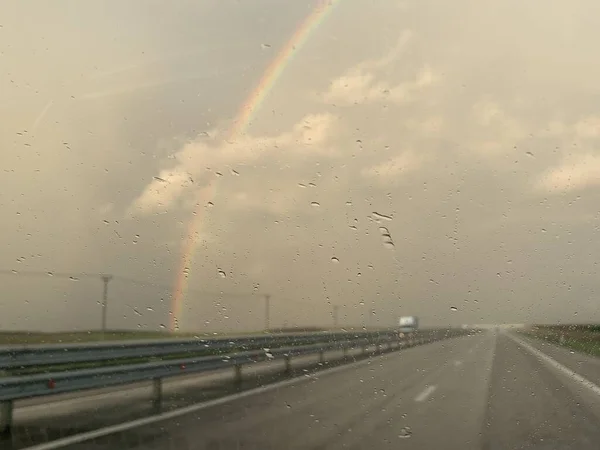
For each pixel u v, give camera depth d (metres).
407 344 26.02
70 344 8.52
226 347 12.27
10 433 7.50
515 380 13.24
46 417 8.55
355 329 23.94
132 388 11.70
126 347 9.45
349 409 9.36
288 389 11.62
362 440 7.21
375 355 20.84
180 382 12.62
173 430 7.71
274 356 14.10
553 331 32.66
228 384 12.34
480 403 10.02
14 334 15.88
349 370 15.38
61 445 6.89
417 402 10.11
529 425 8.18
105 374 8.86
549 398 10.62
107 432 7.58
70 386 8.21
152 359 11.40
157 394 10.38
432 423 8.28
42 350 7.95
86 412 8.97
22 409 9.19
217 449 6.70
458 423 8.29
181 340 10.87
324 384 12.38
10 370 8.28
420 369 15.60
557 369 15.68
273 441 7.12
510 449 6.80
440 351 22.62
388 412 9.14
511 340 31.17
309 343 16.34
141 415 8.75
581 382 12.86
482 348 24.52
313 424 8.15
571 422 8.40
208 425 8.04
